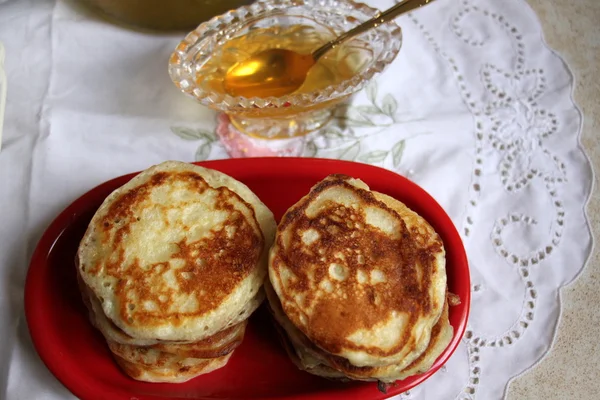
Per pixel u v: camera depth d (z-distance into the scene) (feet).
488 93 1.66
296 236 1.31
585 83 1.70
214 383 1.35
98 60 1.64
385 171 1.49
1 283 1.44
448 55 1.70
